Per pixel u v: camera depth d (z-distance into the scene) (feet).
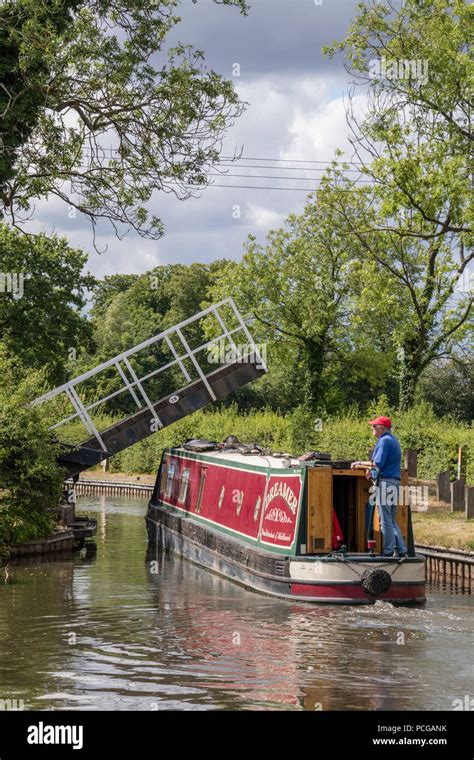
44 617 47.34
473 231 98.73
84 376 79.61
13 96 78.43
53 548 73.61
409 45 96.27
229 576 60.03
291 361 167.32
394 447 51.96
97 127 83.87
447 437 111.55
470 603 51.65
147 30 81.76
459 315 135.13
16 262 148.87
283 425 139.44
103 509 115.14
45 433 73.10
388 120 99.81
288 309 161.07
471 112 97.81
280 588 52.13
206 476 72.02
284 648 40.55
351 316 148.77
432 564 64.69
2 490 73.15
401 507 53.16
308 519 52.13
